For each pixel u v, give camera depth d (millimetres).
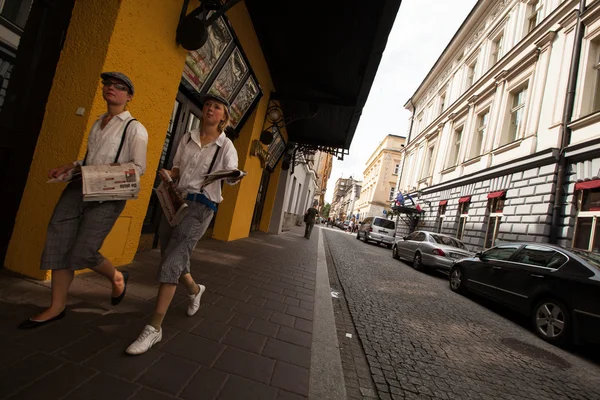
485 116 15523
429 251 9945
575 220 9039
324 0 4840
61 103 2814
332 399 2070
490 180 13227
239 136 7371
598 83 9469
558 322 4559
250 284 4277
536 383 3131
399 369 2928
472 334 4363
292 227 20328
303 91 8445
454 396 2602
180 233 2270
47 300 2465
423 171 22703
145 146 2213
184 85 4590
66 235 2113
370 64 5406
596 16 9562
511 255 6105
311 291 4656
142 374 1863
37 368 1702
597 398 3023
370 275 7777
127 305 2711
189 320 2727
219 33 4609
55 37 2832
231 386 1944
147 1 3105
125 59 2998
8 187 2750
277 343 2684
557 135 9953
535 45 11969
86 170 1957
